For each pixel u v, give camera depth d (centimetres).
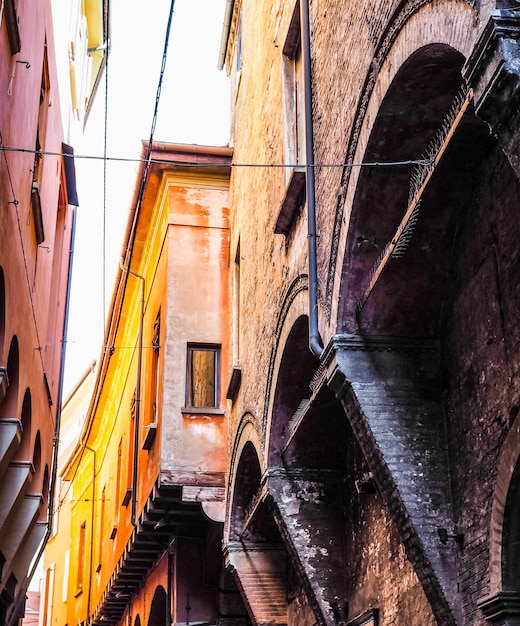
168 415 1458
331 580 1038
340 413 1036
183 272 1549
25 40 1009
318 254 869
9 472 1211
